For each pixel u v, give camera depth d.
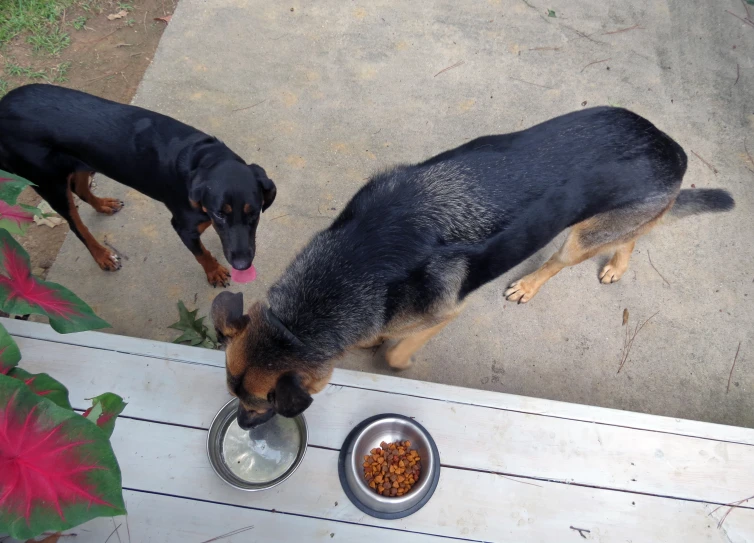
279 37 2.23
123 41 2.16
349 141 2.04
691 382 1.74
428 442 1.29
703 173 2.04
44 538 1.14
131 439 1.27
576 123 1.41
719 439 1.35
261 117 2.05
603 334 1.79
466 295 1.41
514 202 1.34
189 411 1.31
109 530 1.19
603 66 2.27
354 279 1.27
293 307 1.25
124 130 1.54
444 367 1.72
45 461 0.84
